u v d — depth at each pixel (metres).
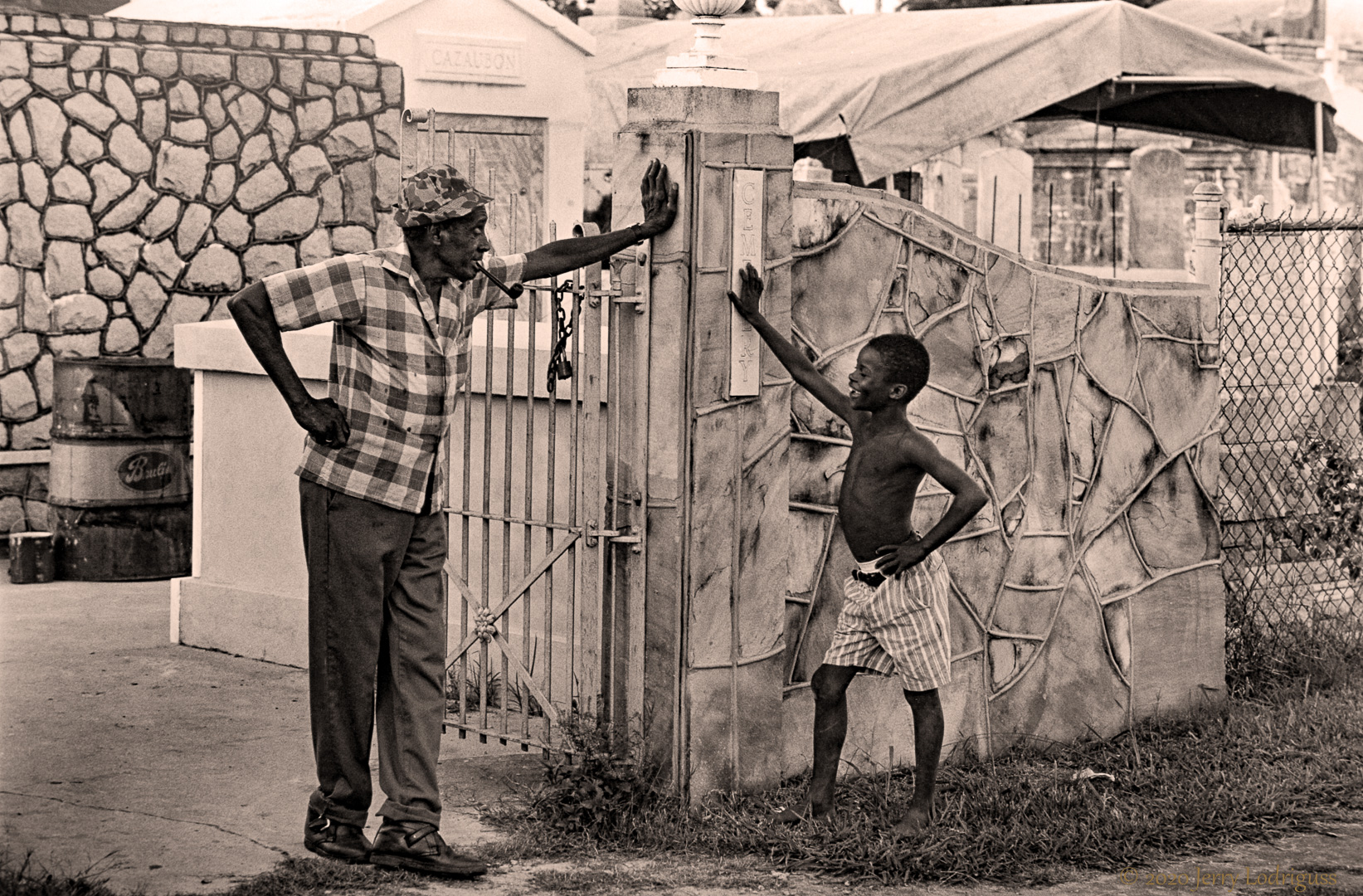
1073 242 18.64
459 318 4.71
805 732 5.66
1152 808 5.46
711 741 5.26
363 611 4.64
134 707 6.54
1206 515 6.95
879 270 5.71
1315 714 6.71
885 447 5.08
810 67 12.17
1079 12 11.74
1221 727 6.59
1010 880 4.81
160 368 9.66
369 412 4.59
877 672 5.14
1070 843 5.06
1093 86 12.19
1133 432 6.64
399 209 4.54
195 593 7.66
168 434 9.73
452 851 4.71
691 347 5.13
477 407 6.52
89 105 10.45
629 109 5.28
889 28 13.27
